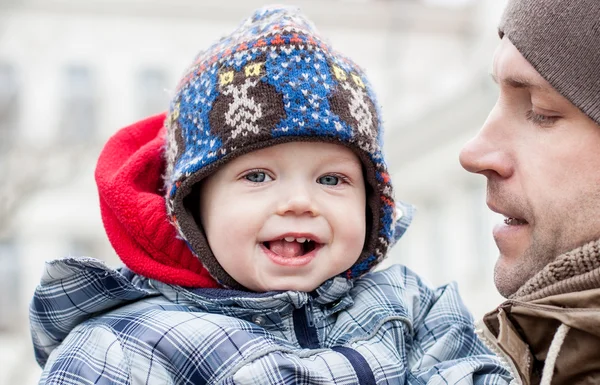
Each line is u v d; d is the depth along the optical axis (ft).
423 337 6.03
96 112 43.73
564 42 4.59
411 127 34.09
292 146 5.39
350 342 5.50
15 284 42.68
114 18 44.93
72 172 26.48
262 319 5.47
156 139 6.12
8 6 35.91
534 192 4.82
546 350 4.55
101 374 5.07
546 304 4.47
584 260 4.53
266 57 5.47
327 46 5.72
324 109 5.36
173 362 5.13
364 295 5.92
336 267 5.54
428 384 5.42
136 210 5.64
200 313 5.39
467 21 46.68
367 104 5.69
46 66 42.98
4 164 23.67
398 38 47.06
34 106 42.45
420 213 36.96
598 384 4.29
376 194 5.79
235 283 5.60
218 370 5.06
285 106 5.32
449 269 34.99
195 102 5.57
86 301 5.45
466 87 29.96
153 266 5.62
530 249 4.91
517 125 4.99
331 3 47.37
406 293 6.17
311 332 5.55
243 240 5.40
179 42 45.85
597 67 4.52
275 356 5.08
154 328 5.24
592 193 4.63
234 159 5.42
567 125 4.71
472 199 33.50
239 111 5.34
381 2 47.85
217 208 5.50
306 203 5.34
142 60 45.29
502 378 5.46
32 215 43.29
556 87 4.62
